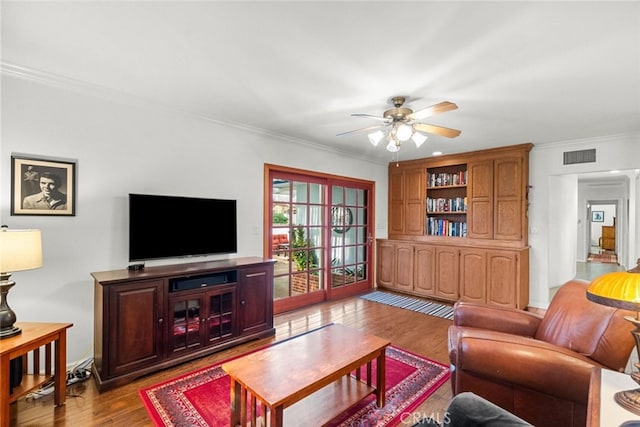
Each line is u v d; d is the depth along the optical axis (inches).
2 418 68.4
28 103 93.7
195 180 131.2
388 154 204.5
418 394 90.8
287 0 61.0
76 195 102.2
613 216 469.1
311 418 73.5
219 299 118.6
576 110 119.5
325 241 189.9
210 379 98.1
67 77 96.5
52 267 97.9
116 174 110.4
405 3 61.5
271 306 134.9
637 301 46.8
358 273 213.3
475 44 75.6
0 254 73.1
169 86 102.4
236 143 145.3
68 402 85.7
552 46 75.8
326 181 189.2
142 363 98.3
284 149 165.2
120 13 65.5
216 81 98.3
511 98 108.2
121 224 111.4
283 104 117.3
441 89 101.4
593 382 53.9
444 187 203.2
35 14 65.7
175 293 106.0
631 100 109.3
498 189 181.0
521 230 173.6
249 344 125.3
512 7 62.1
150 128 118.6
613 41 73.2
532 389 67.2
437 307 176.7
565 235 229.5
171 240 120.3
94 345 103.1
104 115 107.8
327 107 119.7
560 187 212.7
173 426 76.5
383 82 97.0
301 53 81.1
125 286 95.2
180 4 62.5
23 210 92.9
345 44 76.6
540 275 176.7
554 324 85.4
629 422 42.7
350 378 91.0
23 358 85.1
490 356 69.6
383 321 153.4
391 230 230.2
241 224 147.3
